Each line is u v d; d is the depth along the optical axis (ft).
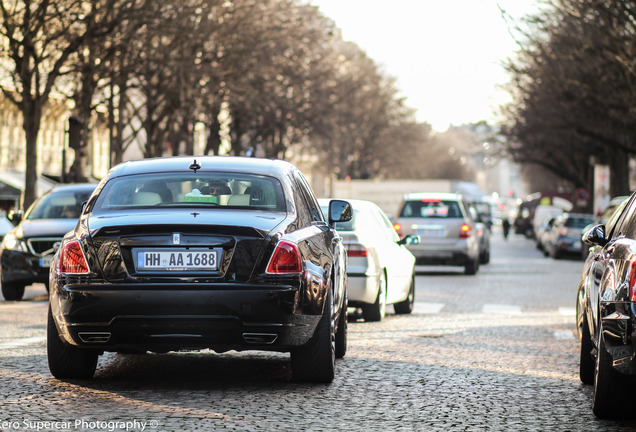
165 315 36.55
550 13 156.56
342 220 49.01
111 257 37.01
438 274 135.95
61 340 38.42
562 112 225.76
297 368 39.91
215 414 33.63
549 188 524.11
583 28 152.15
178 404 35.42
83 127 154.51
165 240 36.86
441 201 131.75
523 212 456.45
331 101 245.86
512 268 155.84
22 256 83.35
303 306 37.63
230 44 169.68
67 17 143.43
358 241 65.67
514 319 72.69
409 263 76.07
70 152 258.78
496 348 54.34
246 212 38.83
